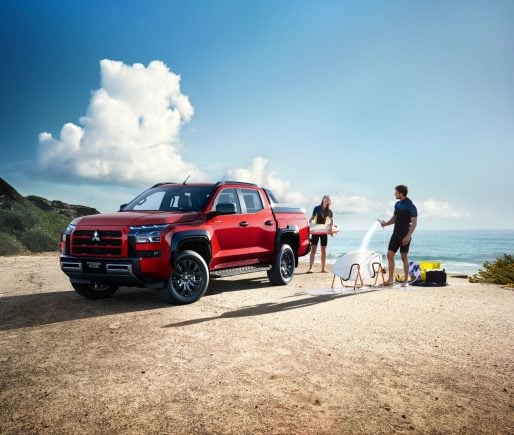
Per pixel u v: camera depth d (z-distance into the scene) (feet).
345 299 24.08
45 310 21.03
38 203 176.96
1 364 13.10
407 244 28.58
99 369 12.65
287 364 13.14
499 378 12.27
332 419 9.58
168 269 21.48
